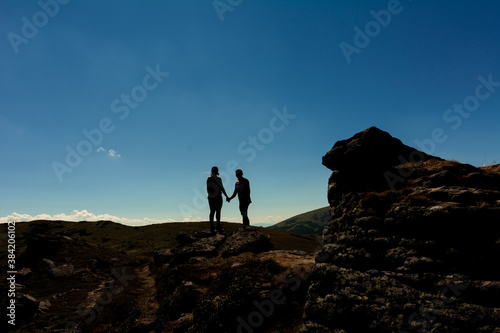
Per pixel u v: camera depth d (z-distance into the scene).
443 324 4.98
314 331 6.31
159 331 8.85
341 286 6.55
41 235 21.58
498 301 4.79
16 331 10.02
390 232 6.65
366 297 6.03
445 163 7.54
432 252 5.82
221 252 13.97
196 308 8.62
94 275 17.84
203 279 11.03
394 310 5.56
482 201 5.86
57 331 9.86
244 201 15.91
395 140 8.83
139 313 10.35
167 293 11.38
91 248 23.98
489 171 7.15
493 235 5.34
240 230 15.24
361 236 6.98
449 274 5.41
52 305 12.63
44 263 18.52
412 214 6.36
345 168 8.73
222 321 8.01
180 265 13.39
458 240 5.67
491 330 4.54
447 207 5.95
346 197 8.13
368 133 8.66
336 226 8.02
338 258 7.10
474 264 5.29
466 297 5.07
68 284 15.97
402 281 5.84
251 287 8.74
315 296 6.85
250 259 11.31
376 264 6.44
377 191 7.77
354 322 5.92
